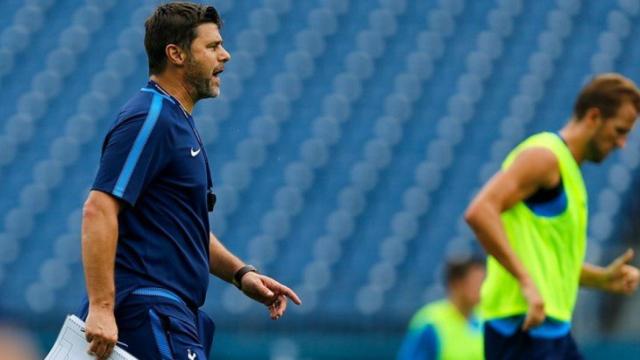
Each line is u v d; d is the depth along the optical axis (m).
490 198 23.41
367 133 63.03
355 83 65.50
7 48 66.56
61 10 68.19
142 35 66.62
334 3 69.00
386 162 61.53
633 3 69.62
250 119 63.31
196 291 19.16
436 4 69.31
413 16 68.81
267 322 48.81
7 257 56.66
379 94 65.00
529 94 65.31
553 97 65.12
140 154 18.42
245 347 42.41
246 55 66.44
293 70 65.88
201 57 19.17
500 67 66.69
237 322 48.81
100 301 17.97
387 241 57.25
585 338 44.31
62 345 18.25
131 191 18.31
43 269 55.97
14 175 60.75
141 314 18.53
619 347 42.50
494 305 24.17
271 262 56.38
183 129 18.94
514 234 23.88
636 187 59.28
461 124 63.56
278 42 67.12
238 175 60.38
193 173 19.00
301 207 58.97
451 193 59.88
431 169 61.25
